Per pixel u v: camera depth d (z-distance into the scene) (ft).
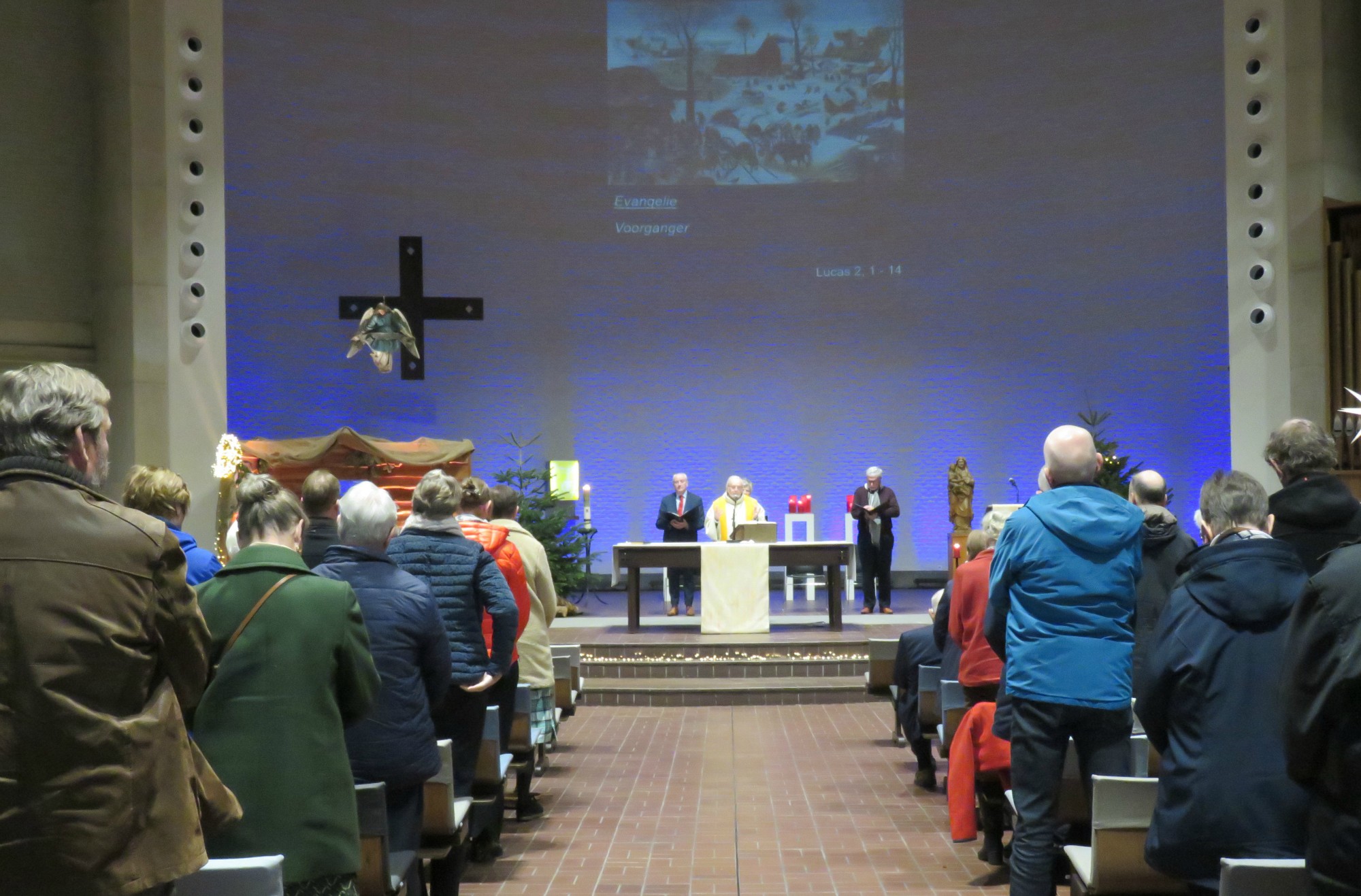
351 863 10.44
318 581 10.82
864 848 19.03
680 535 44.80
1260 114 39.34
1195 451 49.88
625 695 34.17
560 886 17.08
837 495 54.75
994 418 53.47
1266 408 39.19
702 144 54.54
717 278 54.90
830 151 54.29
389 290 52.13
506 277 53.98
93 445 7.84
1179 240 49.98
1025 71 52.34
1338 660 7.48
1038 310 52.75
